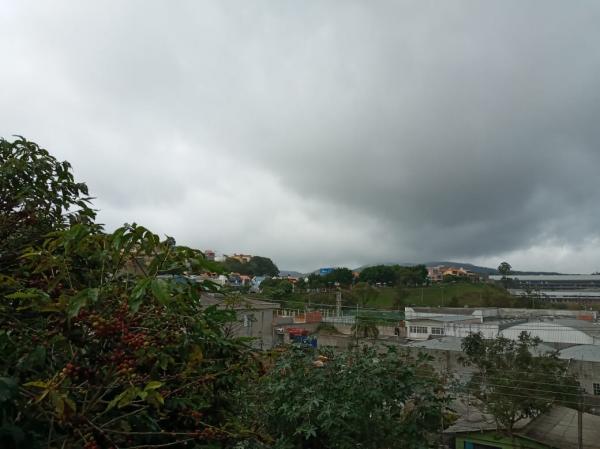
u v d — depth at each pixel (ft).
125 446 7.14
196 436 7.61
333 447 14.44
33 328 7.04
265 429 14.83
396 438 15.67
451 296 182.80
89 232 7.50
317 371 16.15
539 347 69.10
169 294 6.22
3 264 8.66
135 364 6.59
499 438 45.68
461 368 55.52
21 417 5.89
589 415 48.47
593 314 142.20
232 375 9.50
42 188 10.70
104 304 6.73
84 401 6.21
